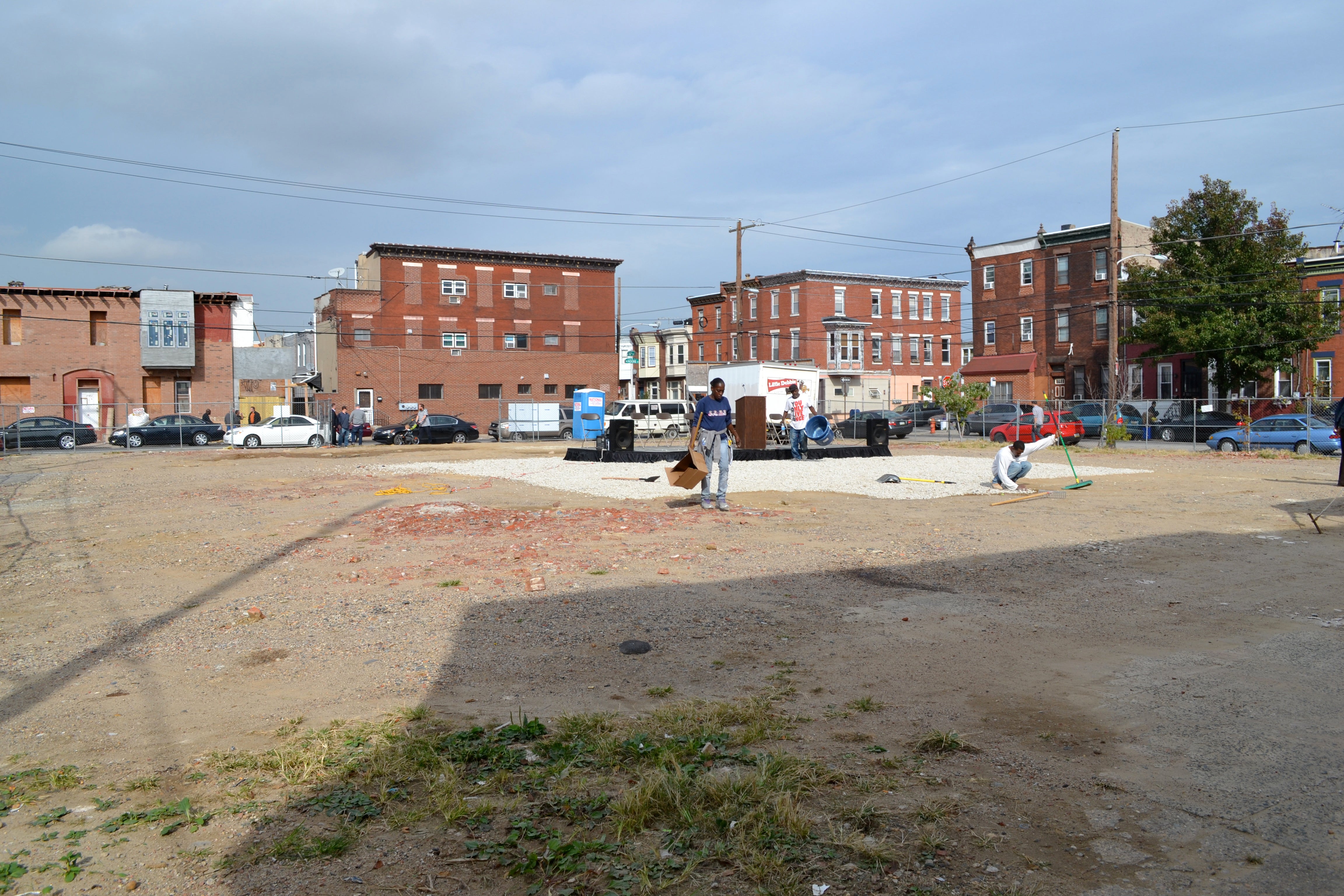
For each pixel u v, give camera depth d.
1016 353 54.97
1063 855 3.08
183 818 3.40
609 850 3.13
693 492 14.77
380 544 9.76
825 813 3.41
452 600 7.07
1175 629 6.17
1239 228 39.62
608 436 22.58
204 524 11.62
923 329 68.50
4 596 7.51
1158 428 35.75
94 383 45.09
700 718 4.45
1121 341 43.75
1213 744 4.07
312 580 7.95
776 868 2.98
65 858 3.09
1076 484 15.26
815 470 18.84
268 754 4.02
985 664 5.39
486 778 3.75
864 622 6.40
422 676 5.25
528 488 15.88
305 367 60.78
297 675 5.29
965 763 3.89
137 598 7.32
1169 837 3.21
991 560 8.71
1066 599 7.10
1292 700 4.63
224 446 37.72
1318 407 36.62
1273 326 38.41
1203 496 14.05
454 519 11.39
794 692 4.88
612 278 61.94
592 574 8.01
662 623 6.34
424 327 56.44
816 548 9.32
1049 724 4.37
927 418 44.06
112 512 13.04
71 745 4.21
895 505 12.90
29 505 14.47
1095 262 50.75
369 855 3.12
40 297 43.81
